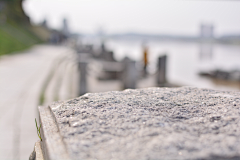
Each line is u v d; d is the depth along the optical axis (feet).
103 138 3.77
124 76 30.71
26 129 14.43
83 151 3.40
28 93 24.67
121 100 5.72
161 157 3.16
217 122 4.36
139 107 5.19
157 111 4.96
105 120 4.45
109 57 54.65
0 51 65.77
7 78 32.81
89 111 4.95
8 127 14.70
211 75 54.90
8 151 11.51
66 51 97.55
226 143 3.52
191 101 5.70
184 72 62.59
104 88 31.24
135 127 4.13
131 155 3.23
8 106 19.54
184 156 3.17
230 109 5.05
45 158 4.15
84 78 26.05
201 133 3.91
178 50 218.59
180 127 4.14
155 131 3.96
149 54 45.27
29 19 183.11
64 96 24.43
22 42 100.12
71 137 3.85
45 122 4.80
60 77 36.65
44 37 168.14
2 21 115.65
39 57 65.51
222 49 263.29
